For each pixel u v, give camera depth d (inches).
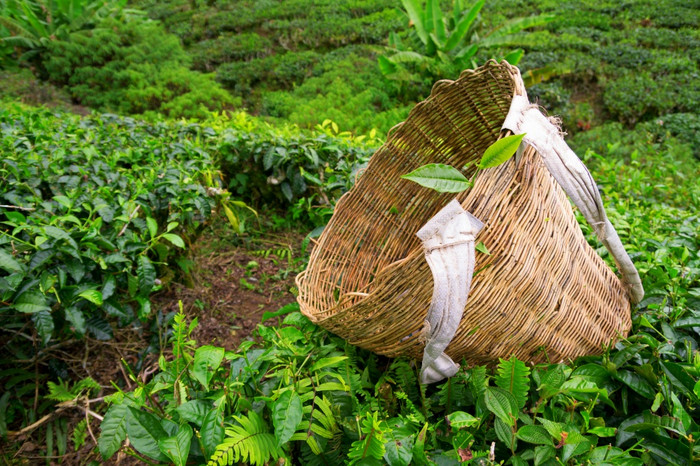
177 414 49.3
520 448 51.2
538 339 55.7
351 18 470.3
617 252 56.7
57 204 74.0
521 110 48.5
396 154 77.1
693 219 97.8
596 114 296.8
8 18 339.0
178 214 81.3
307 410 49.1
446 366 50.9
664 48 358.0
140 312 69.4
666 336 61.9
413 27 370.3
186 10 548.4
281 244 117.4
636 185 121.0
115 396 51.8
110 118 130.0
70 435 69.2
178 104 271.7
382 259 79.8
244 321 92.7
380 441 42.9
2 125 105.7
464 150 76.2
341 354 60.1
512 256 48.5
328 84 315.6
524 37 324.8
